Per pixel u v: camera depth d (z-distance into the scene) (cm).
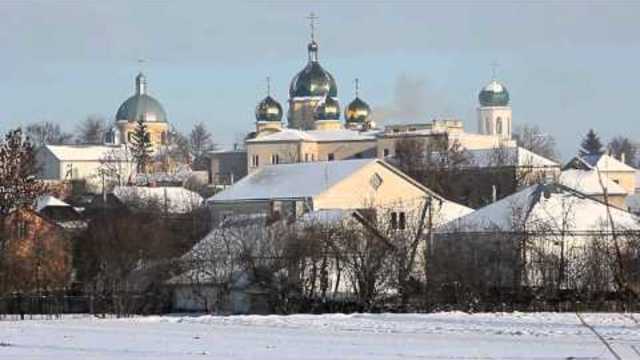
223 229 11644
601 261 9788
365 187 16050
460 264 10319
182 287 11269
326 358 5244
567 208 11850
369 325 7212
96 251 12825
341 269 10544
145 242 12888
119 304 11256
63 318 9225
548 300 9725
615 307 9225
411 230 11275
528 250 10425
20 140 13300
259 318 8050
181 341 6166
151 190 19075
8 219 12494
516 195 12331
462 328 6869
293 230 11056
